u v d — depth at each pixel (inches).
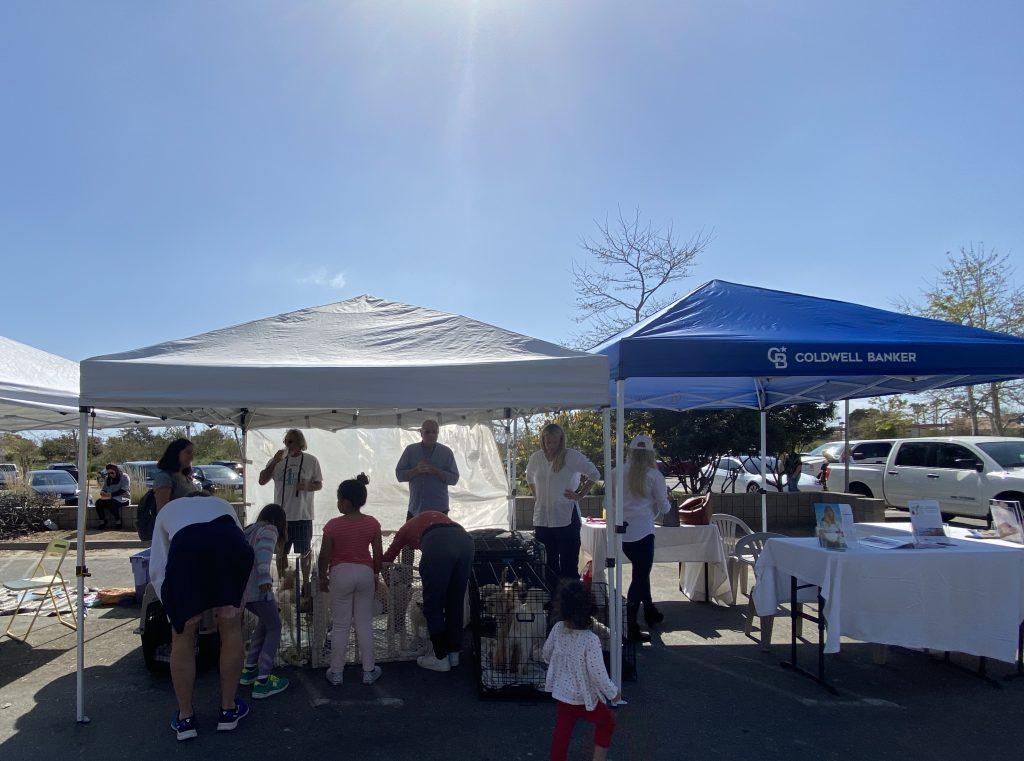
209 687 202.8
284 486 297.0
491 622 200.2
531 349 206.8
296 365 183.0
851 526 204.5
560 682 143.3
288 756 159.8
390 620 223.5
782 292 269.3
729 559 298.5
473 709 186.2
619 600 193.0
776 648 239.8
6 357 286.2
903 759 159.8
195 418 276.1
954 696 197.0
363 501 204.2
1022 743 168.1
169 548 172.1
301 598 225.3
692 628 263.0
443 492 263.6
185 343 202.7
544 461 248.7
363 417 363.6
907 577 197.6
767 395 358.9
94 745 165.2
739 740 168.9
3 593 326.6
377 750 162.9
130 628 266.1
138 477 706.8
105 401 176.6
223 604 167.6
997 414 869.2
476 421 369.4
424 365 185.8
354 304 248.5
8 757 158.9
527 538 260.7
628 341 204.7
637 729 174.7
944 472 539.2
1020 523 219.0
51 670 218.4
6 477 719.1
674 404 367.6
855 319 240.2
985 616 198.5
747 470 715.4
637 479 247.4
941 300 875.4
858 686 204.1
